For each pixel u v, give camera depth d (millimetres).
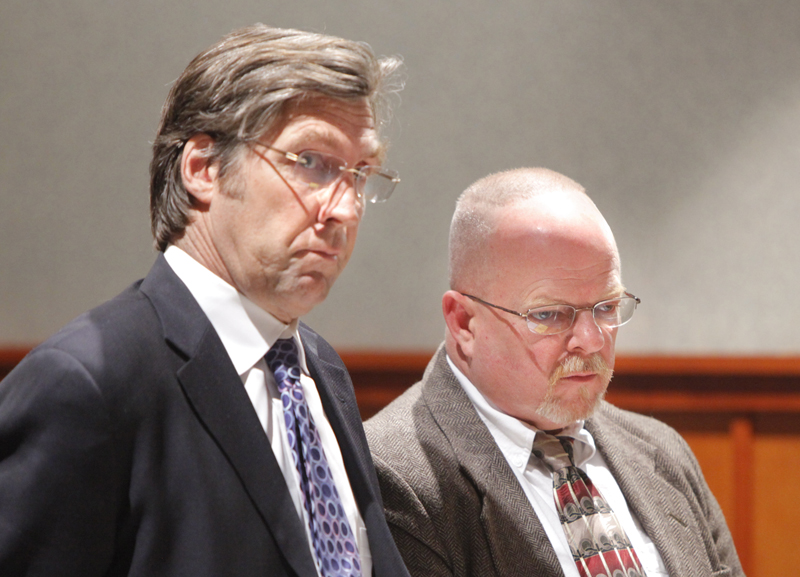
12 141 10188
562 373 5281
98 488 3068
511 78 10211
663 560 5453
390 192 3967
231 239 3613
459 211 5746
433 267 10250
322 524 3709
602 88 10188
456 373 5867
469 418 5559
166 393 3348
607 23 10180
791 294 10039
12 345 10180
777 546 10016
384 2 10188
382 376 10227
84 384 3088
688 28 10109
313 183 3590
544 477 5547
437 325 10258
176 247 3809
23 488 2943
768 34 10031
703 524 5965
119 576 3215
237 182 3564
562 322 5293
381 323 10312
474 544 5176
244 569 3285
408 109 10227
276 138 3566
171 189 3770
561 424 5453
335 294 10344
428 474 5254
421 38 10195
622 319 5496
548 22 10172
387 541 4020
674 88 10141
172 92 3807
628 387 10195
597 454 5934
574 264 5266
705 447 10164
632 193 10211
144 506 3178
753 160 10078
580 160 10227
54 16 10148
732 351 10133
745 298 10117
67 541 2994
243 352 3715
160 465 3252
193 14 10125
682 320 10203
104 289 10195
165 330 3463
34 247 10203
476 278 5496
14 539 2908
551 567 5066
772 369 9844
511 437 5562
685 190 10164
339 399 4578
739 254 10117
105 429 3098
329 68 3633
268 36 3703
